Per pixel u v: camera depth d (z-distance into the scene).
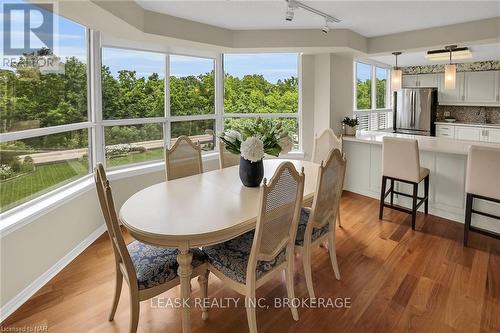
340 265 2.73
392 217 3.82
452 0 2.88
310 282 2.22
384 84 7.14
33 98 2.56
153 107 4.09
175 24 3.29
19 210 2.35
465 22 3.58
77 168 3.21
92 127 3.45
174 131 4.35
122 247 1.67
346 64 4.84
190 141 3.05
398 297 2.27
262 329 1.97
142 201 2.13
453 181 3.62
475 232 3.07
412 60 6.26
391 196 3.81
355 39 4.09
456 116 7.11
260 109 4.88
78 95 3.22
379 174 4.42
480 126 6.39
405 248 3.02
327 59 4.52
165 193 2.30
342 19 3.46
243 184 2.52
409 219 3.75
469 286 2.39
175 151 2.92
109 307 2.17
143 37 3.26
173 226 1.73
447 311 2.11
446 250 2.97
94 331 1.94
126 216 1.87
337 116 4.75
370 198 4.53
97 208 3.29
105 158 3.65
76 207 2.91
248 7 3.02
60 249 2.66
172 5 2.94
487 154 2.80
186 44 3.63
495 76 6.25
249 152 2.29
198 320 2.06
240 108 4.85
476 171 2.90
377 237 3.27
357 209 4.10
